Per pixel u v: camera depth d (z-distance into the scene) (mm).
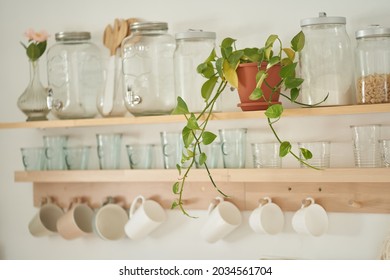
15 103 2699
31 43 2512
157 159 2484
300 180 2123
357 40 2100
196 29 2404
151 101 2305
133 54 2328
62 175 2494
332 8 2215
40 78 2666
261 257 2336
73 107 2451
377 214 2180
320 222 2201
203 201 2400
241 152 2271
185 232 2445
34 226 2572
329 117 2236
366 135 2086
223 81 2148
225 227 2275
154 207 2455
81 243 2625
